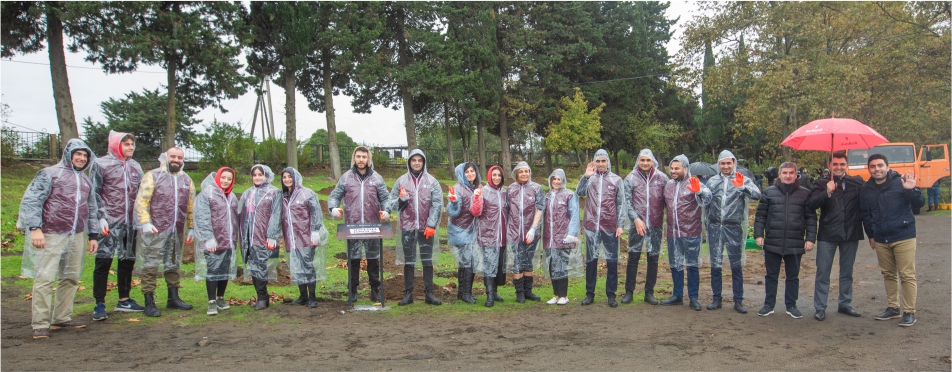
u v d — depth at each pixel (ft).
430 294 23.63
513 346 17.38
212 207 21.71
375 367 15.29
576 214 23.35
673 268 23.30
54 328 19.12
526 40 103.14
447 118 102.63
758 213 21.99
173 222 21.56
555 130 108.58
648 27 150.92
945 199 78.48
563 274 23.50
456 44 89.66
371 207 23.53
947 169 65.92
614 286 23.32
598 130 110.42
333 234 41.68
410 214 23.36
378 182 23.71
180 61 65.36
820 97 70.44
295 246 23.03
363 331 19.15
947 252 35.58
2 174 54.08
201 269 22.94
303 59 72.84
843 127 20.71
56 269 18.47
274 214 22.79
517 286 24.00
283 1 71.31
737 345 17.46
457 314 21.74
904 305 19.65
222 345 17.39
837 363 15.61
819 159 83.15
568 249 23.54
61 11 52.70
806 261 36.27
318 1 75.87
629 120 121.49
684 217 22.76
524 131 122.42
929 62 73.67
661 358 16.15
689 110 154.71
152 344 17.43
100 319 20.22
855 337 18.26
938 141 83.56
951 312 21.11
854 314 21.04
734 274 22.33
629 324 20.11
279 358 16.07
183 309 22.41
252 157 81.10
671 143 137.08
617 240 23.39
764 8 75.36
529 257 24.02
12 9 54.19
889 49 74.13
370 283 24.31
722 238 22.58
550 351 16.85
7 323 19.65
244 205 23.00
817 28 72.49
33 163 62.03
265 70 77.41
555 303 23.62
